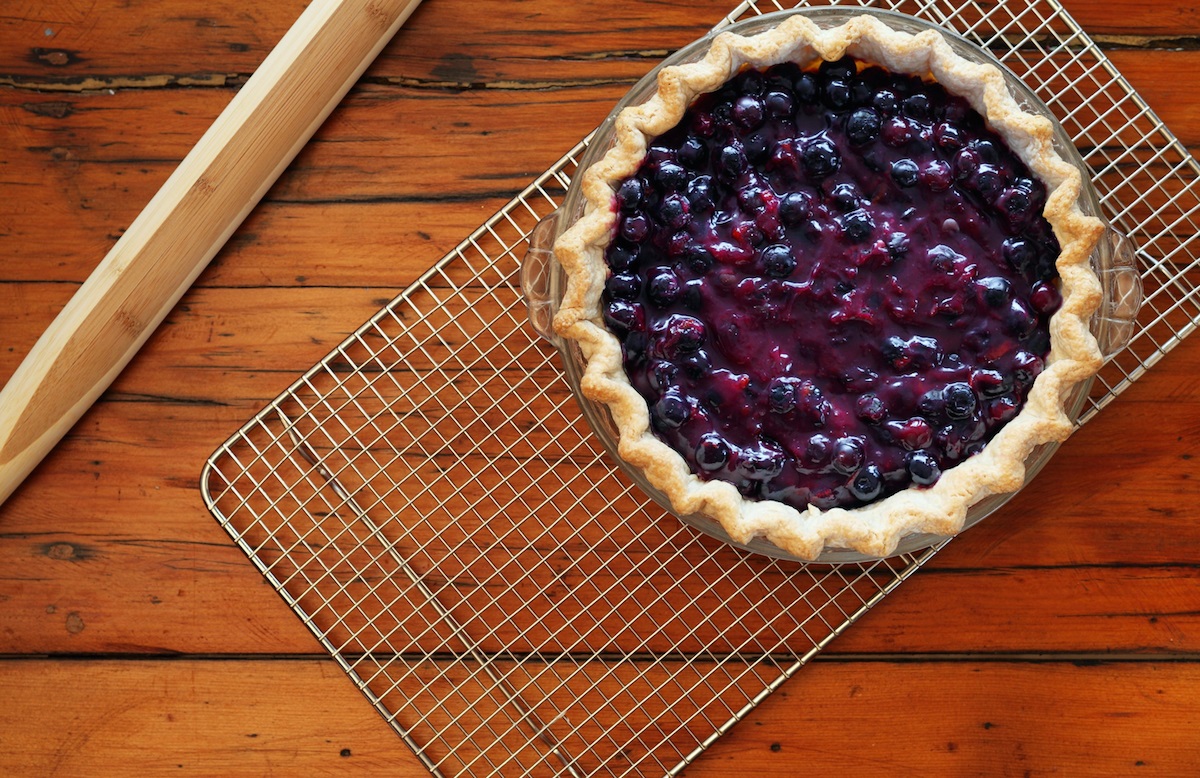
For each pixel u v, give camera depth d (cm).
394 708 104
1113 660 104
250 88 102
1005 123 94
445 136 105
